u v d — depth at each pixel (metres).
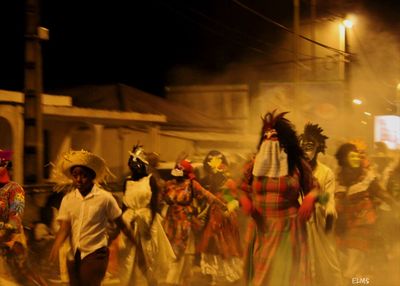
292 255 5.92
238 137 22.75
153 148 18.33
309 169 6.06
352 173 9.03
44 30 9.71
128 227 6.54
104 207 6.25
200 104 26.39
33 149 9.60
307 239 6.03
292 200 6.02
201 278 9.88
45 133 15.57
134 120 17.28
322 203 6.11
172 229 8.88
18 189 6.88
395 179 10.88
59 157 6.43
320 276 6.64
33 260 8.60
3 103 12.91
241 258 9.66
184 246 8.84
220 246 9.41
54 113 14.42
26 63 9.65
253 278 6.05
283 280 5.89
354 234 8.89
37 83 9.65
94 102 18.58
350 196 8.96
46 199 9.16
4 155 6.95
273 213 5.98
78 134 17.05
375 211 9.14
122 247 8.32
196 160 13.74
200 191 8.91
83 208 6.16
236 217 9.76
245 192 6.16
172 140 20.78
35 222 8.92
